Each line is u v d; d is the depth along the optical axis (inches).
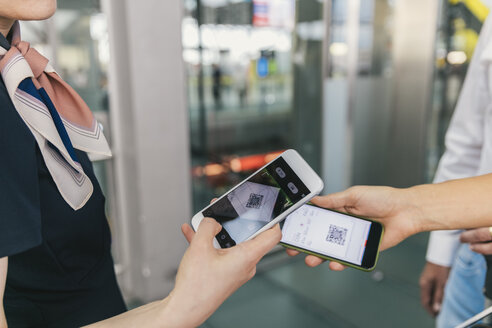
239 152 106.4
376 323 82.6
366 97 126.6
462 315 39.7
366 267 28.6
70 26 76.7
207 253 17.9
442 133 132.6
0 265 16.5
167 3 78.8
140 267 88.7
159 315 17.2
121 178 86.0
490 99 36.1
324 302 90.7
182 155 86.9
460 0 118.7
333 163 122.2
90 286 26.9
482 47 37.5
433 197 28.3
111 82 80.6
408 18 127.0
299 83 111.9
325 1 109.0
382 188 29.9
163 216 87.0
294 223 30.6
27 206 17.0
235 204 26.1
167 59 81.0
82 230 24.7
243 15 98.8
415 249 115.2
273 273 103.1
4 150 16.3
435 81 127.6
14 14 20.2
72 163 21.2
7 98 17.7
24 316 25.1
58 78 24.8
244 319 84.7
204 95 97.2
